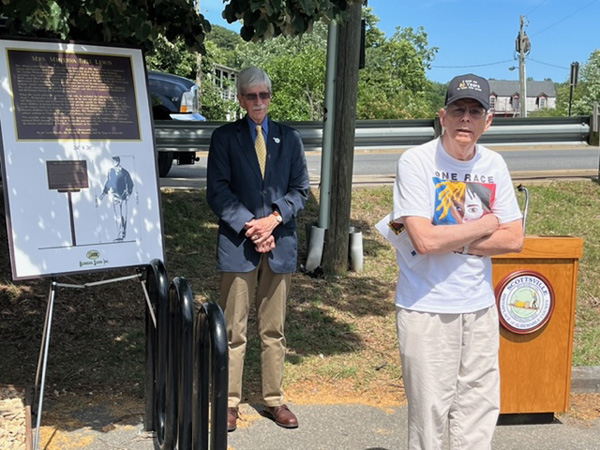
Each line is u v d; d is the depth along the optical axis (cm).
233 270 371
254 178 372
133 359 467
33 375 436
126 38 449
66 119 348
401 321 286
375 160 1333
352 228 676
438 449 288
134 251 360
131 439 364
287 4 359
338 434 384
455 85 273
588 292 627
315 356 488
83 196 349
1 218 661
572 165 1240
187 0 459
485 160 287
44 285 563
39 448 348
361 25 621
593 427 406
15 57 340
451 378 284
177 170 1106
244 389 440
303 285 618
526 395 400
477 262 283
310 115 3306
